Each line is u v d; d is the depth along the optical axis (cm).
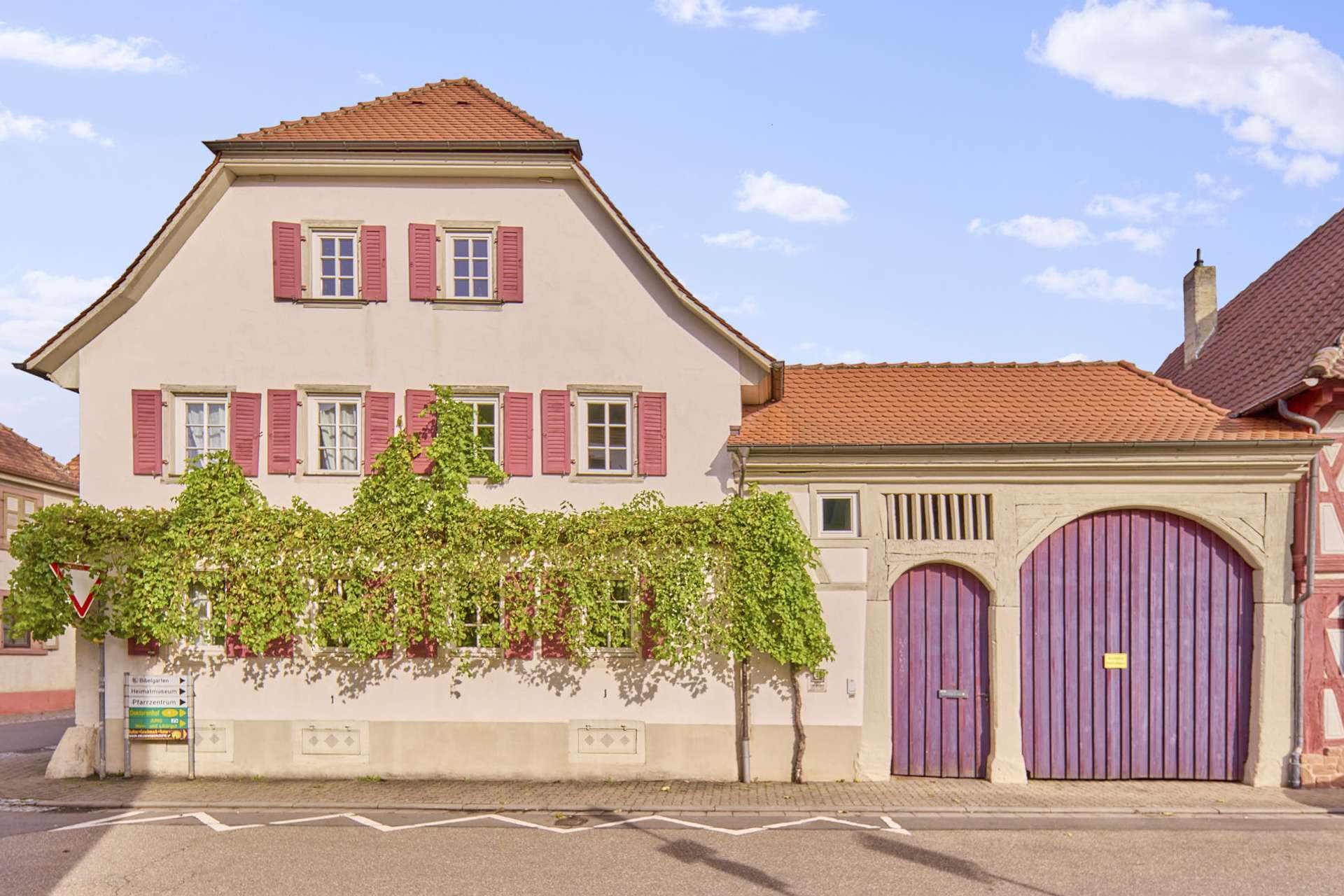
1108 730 1348
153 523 1338
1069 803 1215
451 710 1355
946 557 1348
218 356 1404
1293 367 1420
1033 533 1347
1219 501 1338
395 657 1362
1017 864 964
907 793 1263
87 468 1390
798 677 1346
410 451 1368
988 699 1349
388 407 1397
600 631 1329
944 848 1021
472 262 1437
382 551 1339
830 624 1352
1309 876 937
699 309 1388
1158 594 1356
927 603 1364
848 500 1366
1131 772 1345
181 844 1023
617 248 1421
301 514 1349
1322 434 1328
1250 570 1354
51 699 2795
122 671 1363
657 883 896
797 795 1252
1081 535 1362
